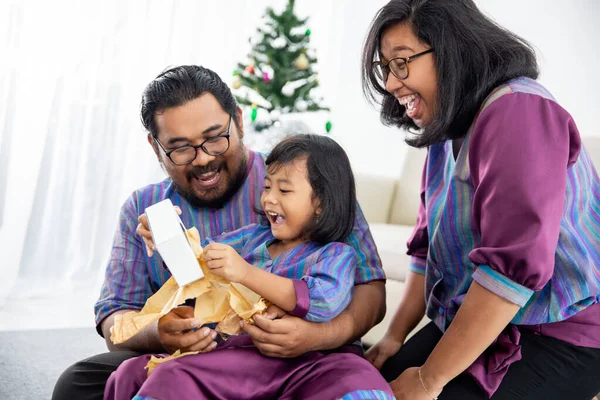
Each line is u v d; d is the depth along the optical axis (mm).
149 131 1276
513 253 1019
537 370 1150
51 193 2965
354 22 4109
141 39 3096
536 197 1017
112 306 1335
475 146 1104
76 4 2896
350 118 4133
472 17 1136
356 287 1276
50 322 2574
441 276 1301
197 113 1210
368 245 1325
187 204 1377
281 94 3420
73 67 2918
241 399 1080
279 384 1103
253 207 1372
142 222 1140
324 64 4121
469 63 1117
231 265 1064
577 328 1150
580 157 1163
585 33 3002
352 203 1307
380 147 3988
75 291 3008
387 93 1265
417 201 2609
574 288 1118
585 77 3006
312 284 1130
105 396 1144
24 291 2900
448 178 1283
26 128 2770
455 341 1092
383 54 1180
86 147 3018
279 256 1273
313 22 4070
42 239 2959
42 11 2799
